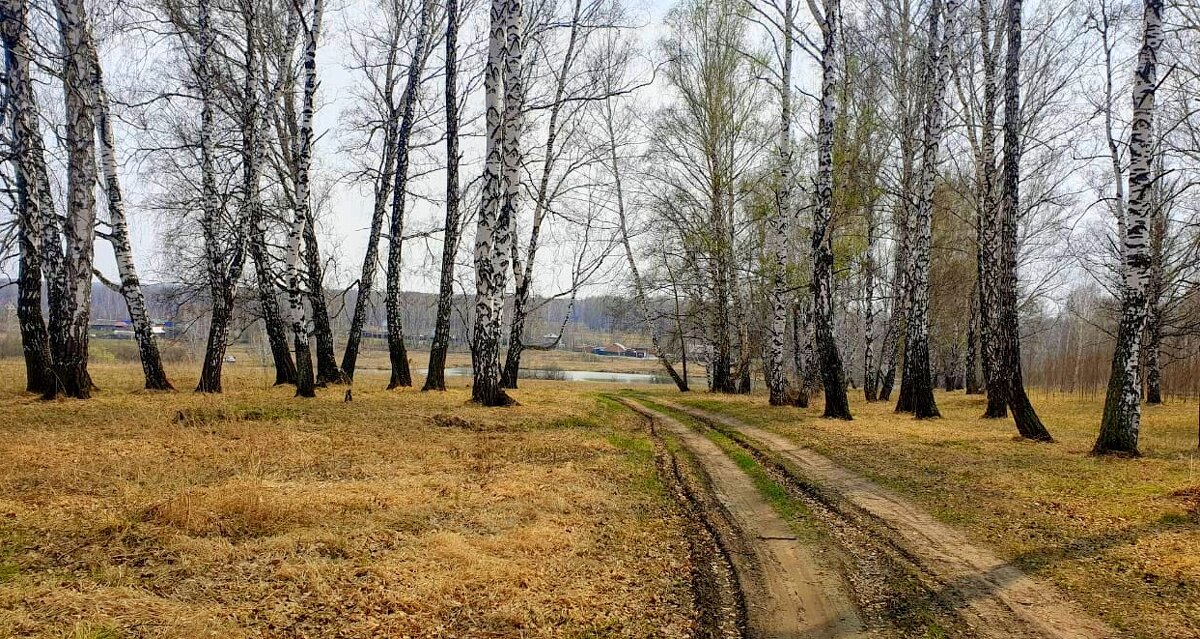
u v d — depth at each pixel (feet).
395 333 68.33
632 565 19.49
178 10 49.90
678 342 111.75
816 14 53.83
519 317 76.48
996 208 64.49
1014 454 36.76
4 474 23.93
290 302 50.55
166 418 37.06
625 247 92.73
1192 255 69.41
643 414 58.13
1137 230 35.65
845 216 73.15
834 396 54.60
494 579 17.38
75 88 40.47
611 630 15.43
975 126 67.87
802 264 85.87
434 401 51.75
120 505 20.90
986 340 63.82
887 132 75.92
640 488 28.37
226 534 19.17
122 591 14.94
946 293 100.48
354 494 23.84
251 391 55.88
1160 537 21.90
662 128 81.97
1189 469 32.27
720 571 19.60
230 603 15.01
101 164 52.31
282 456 29.53
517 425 41.68
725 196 84.89
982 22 52.90
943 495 28.12
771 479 31.78
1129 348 36.06
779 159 73.00
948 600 17.65
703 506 26.58
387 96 71.82
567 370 185.57
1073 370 95.76
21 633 12.70
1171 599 17.38
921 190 58.34
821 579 19.10
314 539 19.11
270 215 63.46
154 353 54.03
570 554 19.71
